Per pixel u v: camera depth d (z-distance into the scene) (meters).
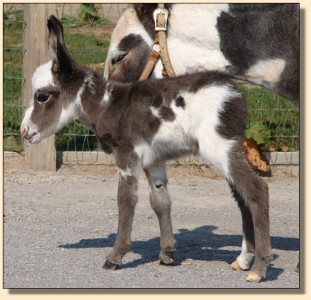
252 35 7.87
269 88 8.08
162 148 7.67
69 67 7.87
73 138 12.41
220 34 7.87
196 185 11.40
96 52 14.55
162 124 7.56
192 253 8.43
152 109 7.58
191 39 7.91
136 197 7.64
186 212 10.08
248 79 8.05
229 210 10.23
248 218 7.63
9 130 12.40
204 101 7.43
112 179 11.54
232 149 7.36
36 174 11.49
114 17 16.47
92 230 9.16
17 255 8.15
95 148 12.28
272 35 7.87
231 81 7.50
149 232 9.22
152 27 7.98
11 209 9.93
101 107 7.81
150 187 7.97
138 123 7.61
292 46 7.89
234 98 7.41
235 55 7.91
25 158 11.78
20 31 16.77
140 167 7.66
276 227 9.55
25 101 11.79
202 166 11.84
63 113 7.95
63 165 11.80
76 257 8.09
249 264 7.76
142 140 7.62
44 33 11.54
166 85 7.59
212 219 9.83
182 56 7.92
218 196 10.88
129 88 7.74
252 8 7.84
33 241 8.68
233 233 9.26
